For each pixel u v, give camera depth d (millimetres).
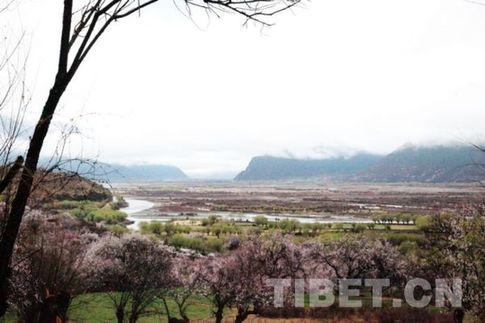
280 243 60375
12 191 4113
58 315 5066
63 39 4246
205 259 60094
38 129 4043
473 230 20469
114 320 37531
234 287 45812
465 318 27656
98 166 4285
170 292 43344
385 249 66812
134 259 39531
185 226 121562
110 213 106938
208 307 54281
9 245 3986
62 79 4180
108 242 44844
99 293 38281
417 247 73438
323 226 126438
